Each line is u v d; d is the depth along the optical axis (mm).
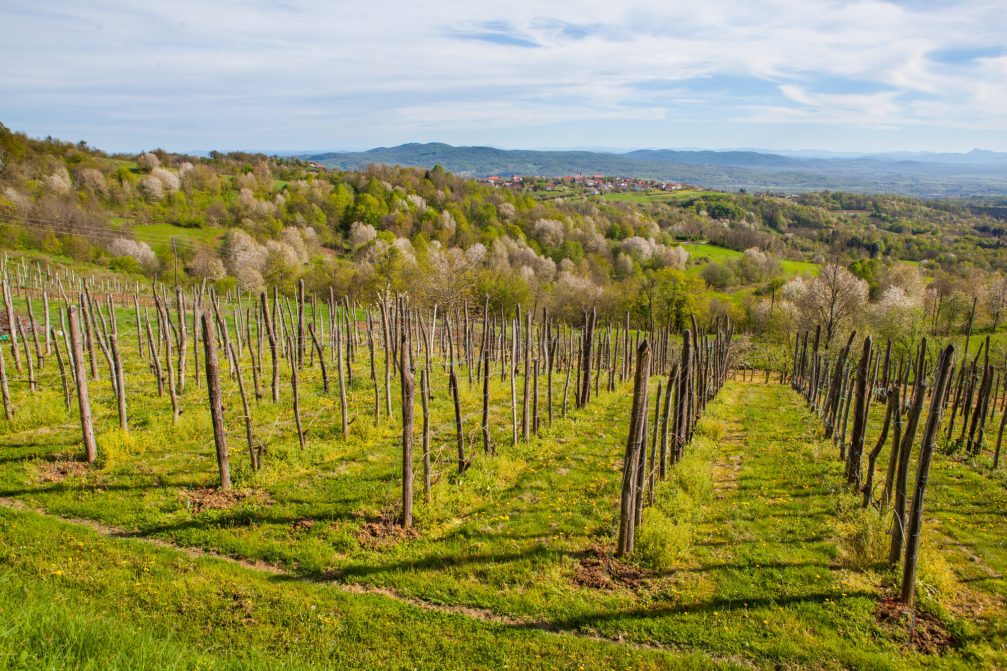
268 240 74312
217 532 12250
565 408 23031
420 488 14539
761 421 25938
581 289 72375
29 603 8328
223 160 140875
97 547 11234
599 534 13000
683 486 16188
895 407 13992
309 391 24031
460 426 15719
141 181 90750
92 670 6828
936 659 9383
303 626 9469
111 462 15000
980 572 12203
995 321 57969
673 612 10391
